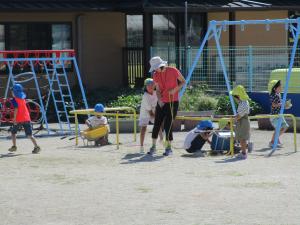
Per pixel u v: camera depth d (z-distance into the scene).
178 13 48.06
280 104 27.67
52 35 46.47
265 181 20.86
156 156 25.94
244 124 25.06
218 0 47.66
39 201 18.75
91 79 47.50
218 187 20.12
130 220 16.61
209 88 42.69
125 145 29.02
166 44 48.22
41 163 24.70
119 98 39.16
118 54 48.19
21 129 32.00
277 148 27.59
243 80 42.81
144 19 45.03
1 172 23.03
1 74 43.69
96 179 21.61
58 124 37.78
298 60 43.91
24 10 43.66
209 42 48.72
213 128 27.09
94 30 47.50
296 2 50.31
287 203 18.08
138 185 20.56
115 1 47.38
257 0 49.94
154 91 26.88
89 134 28.84
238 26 50.25
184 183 20.78
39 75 44.22
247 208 17.59
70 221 16.64
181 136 32.09
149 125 36.38
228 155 25.84
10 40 45.19
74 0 46.62
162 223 16.27
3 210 17.83
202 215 16.95
